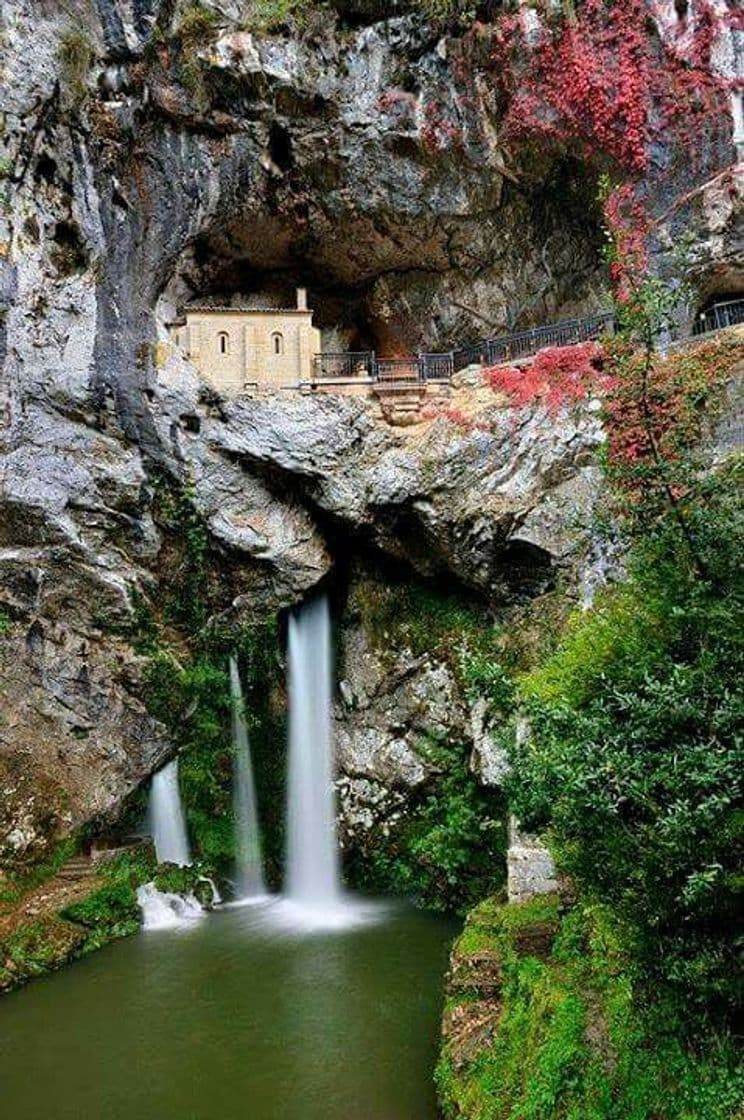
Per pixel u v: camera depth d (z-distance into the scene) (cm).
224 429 1772
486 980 1017
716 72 1709
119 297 1708
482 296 2078
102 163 1672
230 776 1878
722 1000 603
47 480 1636
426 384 1855
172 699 1789
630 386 663
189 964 1358
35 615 1653
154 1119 919
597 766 549
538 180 1884
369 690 1894
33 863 1564
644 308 648
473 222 1938
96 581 1703
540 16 1734
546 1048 753
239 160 1798
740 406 1266
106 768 1703
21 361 1593
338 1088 965
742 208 1681
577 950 924
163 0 1642
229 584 1842
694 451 777
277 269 2088
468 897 1603
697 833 518
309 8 1716
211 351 1903
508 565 1762
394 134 1797
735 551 609
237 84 1711
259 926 1562
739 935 557
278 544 1825
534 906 1140
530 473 1703
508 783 642
